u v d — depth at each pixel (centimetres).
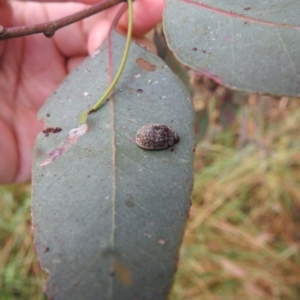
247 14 9
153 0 13
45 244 8
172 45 9
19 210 31
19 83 18
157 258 7
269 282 27
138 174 8
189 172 8
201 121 18
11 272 28
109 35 11
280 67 8
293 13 8
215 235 29
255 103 22
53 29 10
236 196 31
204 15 9
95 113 10
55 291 7
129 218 8
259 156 30
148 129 9
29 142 18
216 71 8
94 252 8
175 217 8
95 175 8
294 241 29
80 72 11
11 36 10
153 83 10
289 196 30
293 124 31
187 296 27
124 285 7
